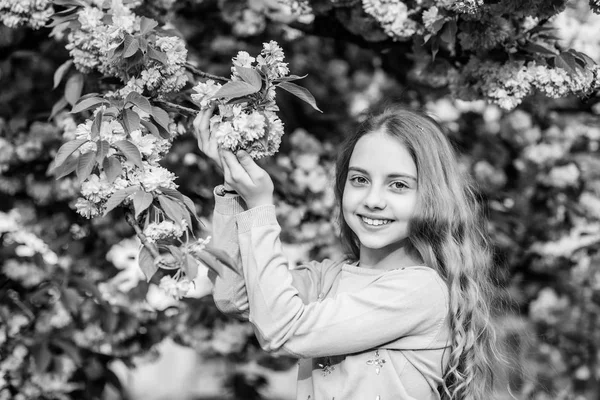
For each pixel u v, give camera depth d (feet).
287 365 13.11
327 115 13.75
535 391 13.11
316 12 10.09
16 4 7.61
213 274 6.20
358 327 6.35
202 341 12.44
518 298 13.43
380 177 6.72
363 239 6.74
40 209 11.62
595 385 13.48
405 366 6.57
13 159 11.22
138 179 6.07
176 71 6.76
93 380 11.77
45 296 11.21
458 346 6.70
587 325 13.65
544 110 12.91
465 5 7.19
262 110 6.19
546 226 13.55
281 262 6.38
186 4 12.15
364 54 14.88
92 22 6.91
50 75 11.34
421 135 6.86
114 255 12.25
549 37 8.48
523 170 13.66
